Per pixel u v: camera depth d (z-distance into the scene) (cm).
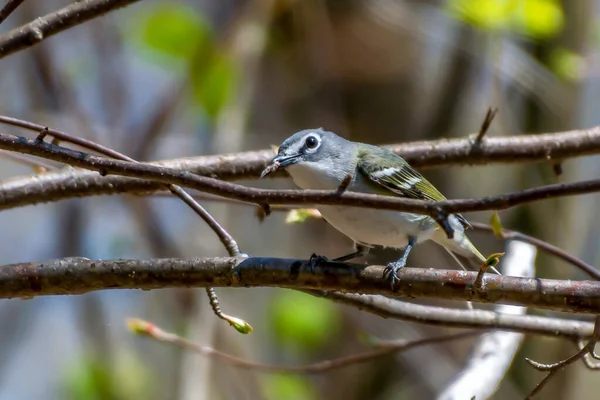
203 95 1288
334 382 1479
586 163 1457
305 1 1447
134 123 1336
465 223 816
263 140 1453
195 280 583
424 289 573
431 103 1473
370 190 818
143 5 1433
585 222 1412
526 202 466
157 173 510
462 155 844
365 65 1467
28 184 748
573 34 1268
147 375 1386
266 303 1502
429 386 1420
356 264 591
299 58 1477
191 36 1288
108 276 582
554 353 1279
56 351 1553
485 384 784
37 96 1298
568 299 550
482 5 1079
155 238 1334
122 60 1366
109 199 1437
